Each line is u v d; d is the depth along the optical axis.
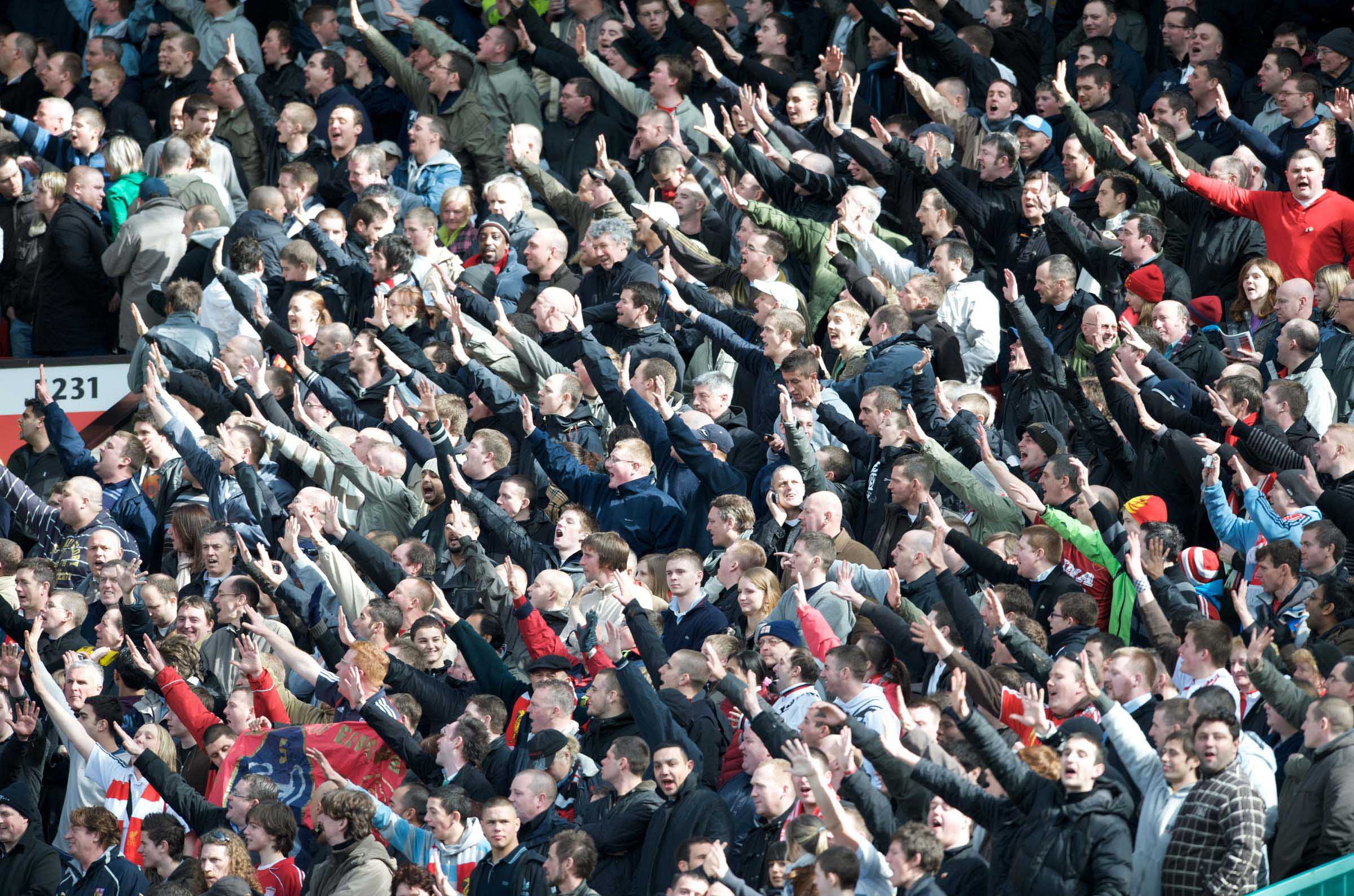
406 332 48.84
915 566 35.97
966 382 45.19
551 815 32.19
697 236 51.50
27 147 60.72
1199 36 55.00
